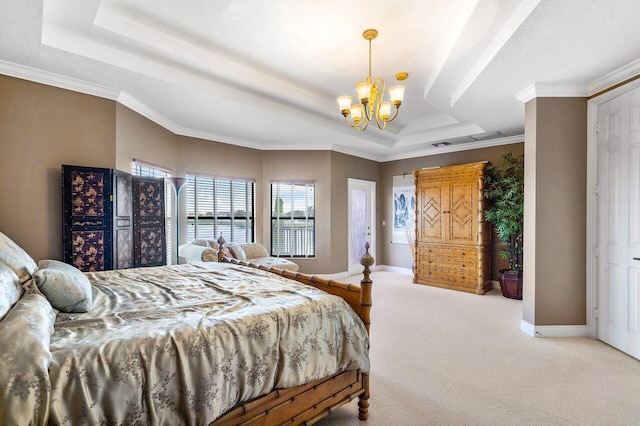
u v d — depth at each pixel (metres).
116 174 3.30
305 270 6.06
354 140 5.65
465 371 2.47
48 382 1.00
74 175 3.02
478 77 2.97
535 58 2.59
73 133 3.15
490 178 5.07
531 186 3.26
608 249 2.95
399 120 5.32
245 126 4.74
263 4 2.36
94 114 3.28
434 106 4.37
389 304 4.37
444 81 3.36
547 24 2.12
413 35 2.75
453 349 2.88
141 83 3.19
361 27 2.64
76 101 3.17
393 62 3.26
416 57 3.14
